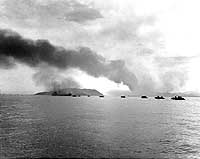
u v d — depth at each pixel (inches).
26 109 4156.0
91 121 2456.9
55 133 1688.0
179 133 1792.6
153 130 1909.4
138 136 1620.3
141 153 1170.6
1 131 1747.0
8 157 1070.4
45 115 3070.9
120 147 1278.3
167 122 2534.5
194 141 1488.7
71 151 1179.9
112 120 2598.4
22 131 1754.4
